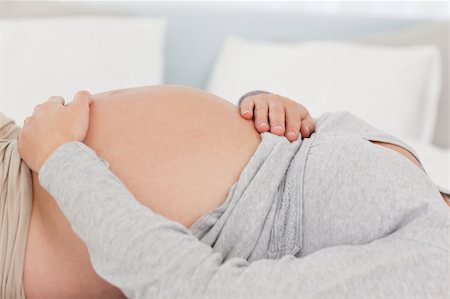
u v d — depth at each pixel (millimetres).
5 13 1905
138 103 791
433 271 553
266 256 661
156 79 1866
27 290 697
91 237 564
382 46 1934
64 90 1729
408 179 632
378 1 2137
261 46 1935
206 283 523
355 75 1760
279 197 694
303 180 688
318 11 2133
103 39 1811
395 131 1703
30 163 665
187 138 737
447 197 768
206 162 716
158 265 532
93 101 806
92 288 702
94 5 1995
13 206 702
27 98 1687
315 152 713
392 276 544
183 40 2064
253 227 654
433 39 1936
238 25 2086
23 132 689
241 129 779
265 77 1829
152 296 530
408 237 584
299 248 661
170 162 710
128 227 550
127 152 722
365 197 625
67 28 1791
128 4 2027
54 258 698
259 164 710
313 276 533
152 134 741
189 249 543
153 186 692
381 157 659
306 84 1781
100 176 597
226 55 1959
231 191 686
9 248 685
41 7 1934
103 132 747
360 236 613
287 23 2107
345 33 2133
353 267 544
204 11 2064
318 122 852
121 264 544
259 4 2121
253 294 517
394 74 1748
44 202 714
